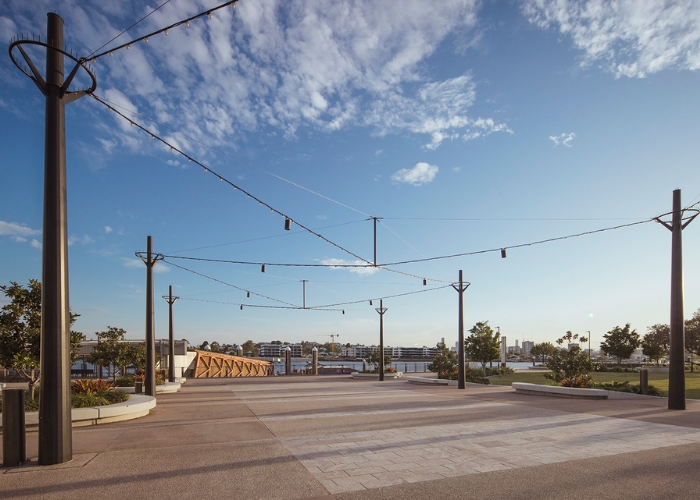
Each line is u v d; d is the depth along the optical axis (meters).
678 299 15.48
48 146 8.09
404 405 16.80
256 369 51.88
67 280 8.30
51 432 7.95
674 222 15.73
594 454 8.76
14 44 7.49
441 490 6.61
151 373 18.09
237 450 9.15
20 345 13.19
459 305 25.48
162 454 8.79
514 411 14.86
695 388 23.14
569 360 22.09
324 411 15.13
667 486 6.78
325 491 6.57
